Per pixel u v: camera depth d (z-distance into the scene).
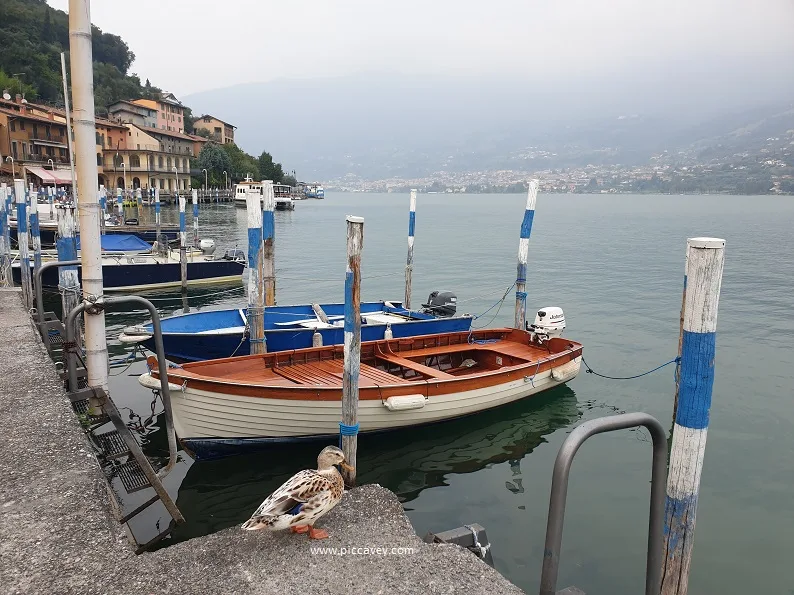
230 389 8.20
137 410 10.84
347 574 3.79
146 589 3.60
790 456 9.55
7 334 9.68
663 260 34.50
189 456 9.09
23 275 14.52
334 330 13.61
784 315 19.84
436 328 15.16
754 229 58.41
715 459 9.41
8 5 84.12
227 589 3.61
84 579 3.68
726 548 7.04
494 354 12.41
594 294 23.97
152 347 12.25
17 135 58.06
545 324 12.45
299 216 85.19
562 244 44.56
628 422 3.34
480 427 10.68
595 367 14.38
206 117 114.94
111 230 34.75
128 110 86.31
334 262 34.53
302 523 4.07
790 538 7.30
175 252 27.17
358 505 4.65
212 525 7.29
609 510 7.90
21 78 74.06
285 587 3.64
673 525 3.61
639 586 6.35
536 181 13.11
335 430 9.02
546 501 8.14
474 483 8.63
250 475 8.62
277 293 24.69
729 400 11.98
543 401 11.97
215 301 23.03
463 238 50.81
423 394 9.41
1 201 18.36
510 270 31.03
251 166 109.12
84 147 7.13
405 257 37.19
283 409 8.55
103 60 111.62
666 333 17.70
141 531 6.87
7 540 4.06
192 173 90.88
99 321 7.46
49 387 7.13
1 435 5.77
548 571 3.24
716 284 3.32
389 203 175.38
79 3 6.86
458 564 3.96
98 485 4.85
